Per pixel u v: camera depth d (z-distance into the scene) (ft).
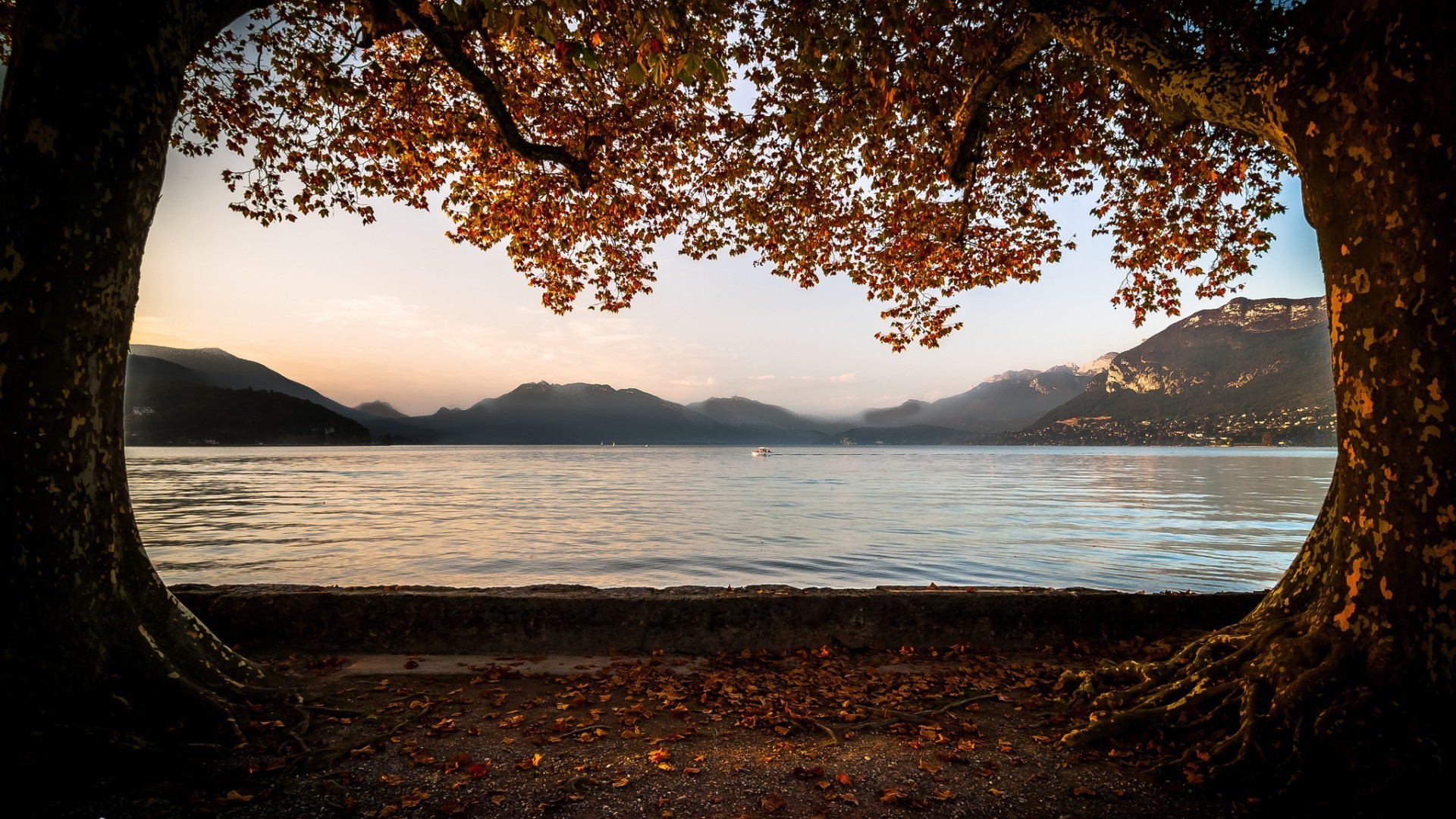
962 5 23.20
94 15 12.79
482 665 18.80
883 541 71.36
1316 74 11.89
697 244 36.19
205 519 85.76
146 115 13.52
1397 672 11.00
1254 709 12.23
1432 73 10.48
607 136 30.48
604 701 16.17
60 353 12.63
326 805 10.91
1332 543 12.92
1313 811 10.54
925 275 35.76
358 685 16.76
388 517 92.07
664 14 15.51
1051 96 27.71
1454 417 10.54
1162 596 21.01
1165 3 21.59
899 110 24.86
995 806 11.10
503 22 15.83
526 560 57.41
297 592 20.38
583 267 35.70
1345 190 11.60
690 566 55.83
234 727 13.05
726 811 10.89
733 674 18.38
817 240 35.37
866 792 11.59
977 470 278.46
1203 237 30.14
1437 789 10.03
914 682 17.52
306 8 25.66
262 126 28.09
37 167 12.41
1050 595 21.25
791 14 24.13
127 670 13.12
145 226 14.11
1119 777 12.09
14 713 11.84
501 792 11.43
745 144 31.17
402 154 30.14
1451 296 10.45
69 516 12.77
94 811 10.47
